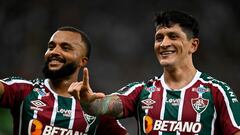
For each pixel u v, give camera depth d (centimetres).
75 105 919
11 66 3494
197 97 855
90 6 3859
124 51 3816
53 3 3738
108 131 947
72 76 936
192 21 877
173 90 867
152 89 877
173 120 848
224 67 3759
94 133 927
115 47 3825
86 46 955
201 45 3778
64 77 927
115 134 950
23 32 3591
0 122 2034
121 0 3903
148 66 3766
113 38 3844
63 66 918
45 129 900
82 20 3822
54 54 918
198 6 3859
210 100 851
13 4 3634
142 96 876
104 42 3831
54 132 902
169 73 877
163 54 866
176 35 864
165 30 866
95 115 834
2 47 3531
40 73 3500
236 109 840
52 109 910
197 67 3744
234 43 3831
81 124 914
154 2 3897
